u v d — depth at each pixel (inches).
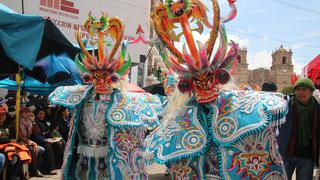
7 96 347.6
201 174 91.7
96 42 151.4
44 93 345.7
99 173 142.7
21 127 250.1
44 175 257.6
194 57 95.0
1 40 182.7
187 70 97.3
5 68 229.6
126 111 139.9
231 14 97.0
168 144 95.1
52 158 264.4
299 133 141.7
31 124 259.4
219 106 94.6
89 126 140.8
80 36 146.7
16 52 183.8
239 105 92.2
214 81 94.1
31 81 335.6
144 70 673.0
